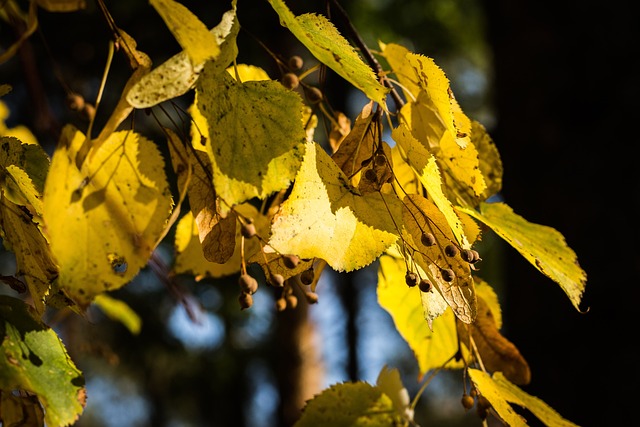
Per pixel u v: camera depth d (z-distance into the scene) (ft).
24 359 1.85
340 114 2.29
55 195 1.68
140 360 13.43
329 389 2.29
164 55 7.34
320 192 1.85
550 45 4.63
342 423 2.28
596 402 4.08
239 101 1.84
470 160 2.05
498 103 4.87
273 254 1.94
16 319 1.87
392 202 1.89
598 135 4.42
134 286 11.41
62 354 1.89
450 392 18.56
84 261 1.68
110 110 7.14
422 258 1.91
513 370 2.31
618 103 4.41
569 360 4.17
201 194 1.94
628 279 4.16
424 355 2.45
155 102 1.75
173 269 2.23
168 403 15.08
